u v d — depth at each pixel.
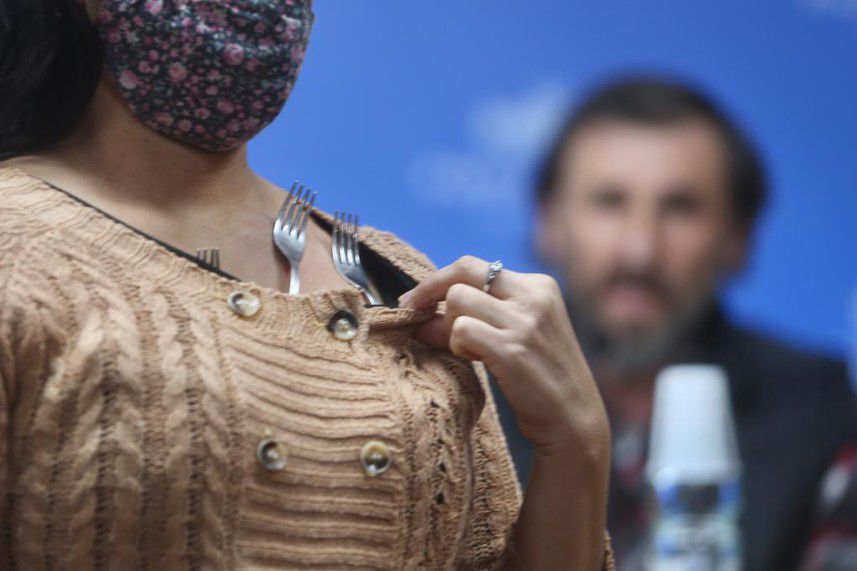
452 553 3.06
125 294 2.69
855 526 5.34
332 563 2.79
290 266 3.06
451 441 2.98
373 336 2.98
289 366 2.79
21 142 2.96
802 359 5.82
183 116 2.92
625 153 6.41
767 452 5.52
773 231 6.80
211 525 2.66
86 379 2.61
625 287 6.24
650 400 5.89
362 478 2.81
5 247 2.65
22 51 2.93
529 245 6.57
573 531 3.23
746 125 6.80
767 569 5.30
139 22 2.87
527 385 3.09
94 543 2.62
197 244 2.94
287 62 2.96
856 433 5.56
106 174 2.93
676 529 4.31
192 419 2.65
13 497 2.63
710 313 6.15
